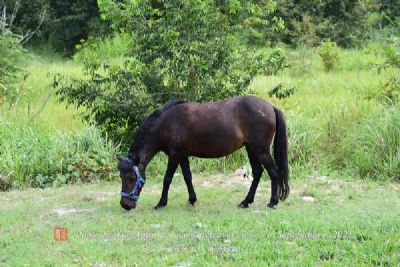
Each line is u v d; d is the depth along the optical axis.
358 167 11.81
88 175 11.82
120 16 12.55
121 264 6.79
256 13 13.42
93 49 23.91
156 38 12.37
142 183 9.04
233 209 9.20
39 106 16.22
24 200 10.17
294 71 21.41
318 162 12.33
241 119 8.98
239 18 14.39
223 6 12.70
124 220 8.56
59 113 15.53
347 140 12.58
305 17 26.22
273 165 9.10
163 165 12.21
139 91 12.74
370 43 28.08
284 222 8.07
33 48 30.89
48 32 32.53
